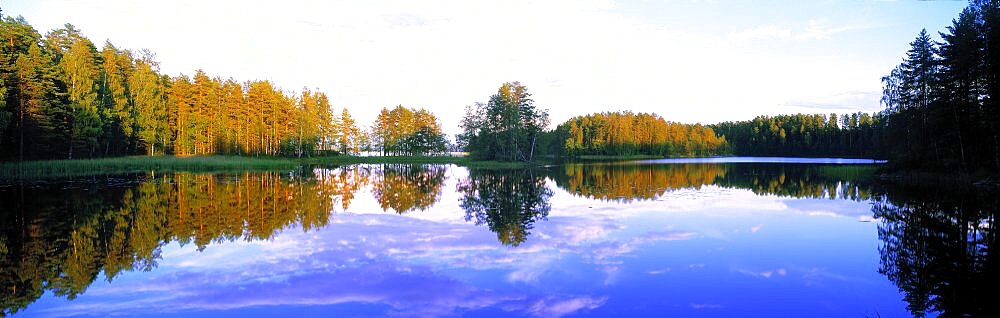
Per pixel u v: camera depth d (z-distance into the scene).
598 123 124.00
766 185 30.31
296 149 74.56
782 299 8.07
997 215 17.03
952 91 32.56
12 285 8.64
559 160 83.06
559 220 15.63
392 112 91.50
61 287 8.54
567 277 9.17
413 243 12.05
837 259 10.66
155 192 23.19
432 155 93.56
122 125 49.22
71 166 35.84
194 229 13.75
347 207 18.67
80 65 43.34
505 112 66.12
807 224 15.18
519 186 28.89
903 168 36.72
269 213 16.94
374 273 9.43
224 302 7.86
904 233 13.73
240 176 35.62
